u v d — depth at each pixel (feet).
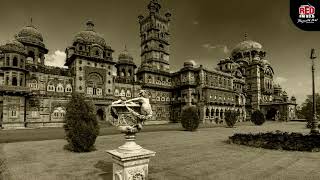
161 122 213.25
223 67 263.70
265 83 275.80
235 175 33.65
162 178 32.12
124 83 193.77
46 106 147.02
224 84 229.66
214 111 207.51
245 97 261.24
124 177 22.38
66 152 51.60
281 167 38.37
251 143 61.00
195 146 61.36
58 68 162.81
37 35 171.12
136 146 24.36
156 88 216.13
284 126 150.61
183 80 216.54
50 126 146.61
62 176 33.06
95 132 53.26
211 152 52.39
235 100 241.76
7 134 94.07
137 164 23.24
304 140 57.77
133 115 24.00
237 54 306.35
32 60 167.22
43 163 41.04
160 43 237.45
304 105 299.58
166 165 39.86
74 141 51.24
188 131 110.32
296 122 213.25
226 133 99.91
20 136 85.56
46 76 151.84
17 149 55.52
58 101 151.84
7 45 137.39
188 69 209.05
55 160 43.47
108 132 103.04
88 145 51.85
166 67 239.30
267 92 274.36
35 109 142.82
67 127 53.16
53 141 70.18
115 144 63.67
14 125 130.52
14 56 137.28
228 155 48.85
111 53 182.50
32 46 164.76
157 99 216.13
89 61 166.61
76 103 53.06
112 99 172.35
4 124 127.34
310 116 131.23
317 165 39.58
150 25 234.58
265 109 255.70
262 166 39.06
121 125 24.29
